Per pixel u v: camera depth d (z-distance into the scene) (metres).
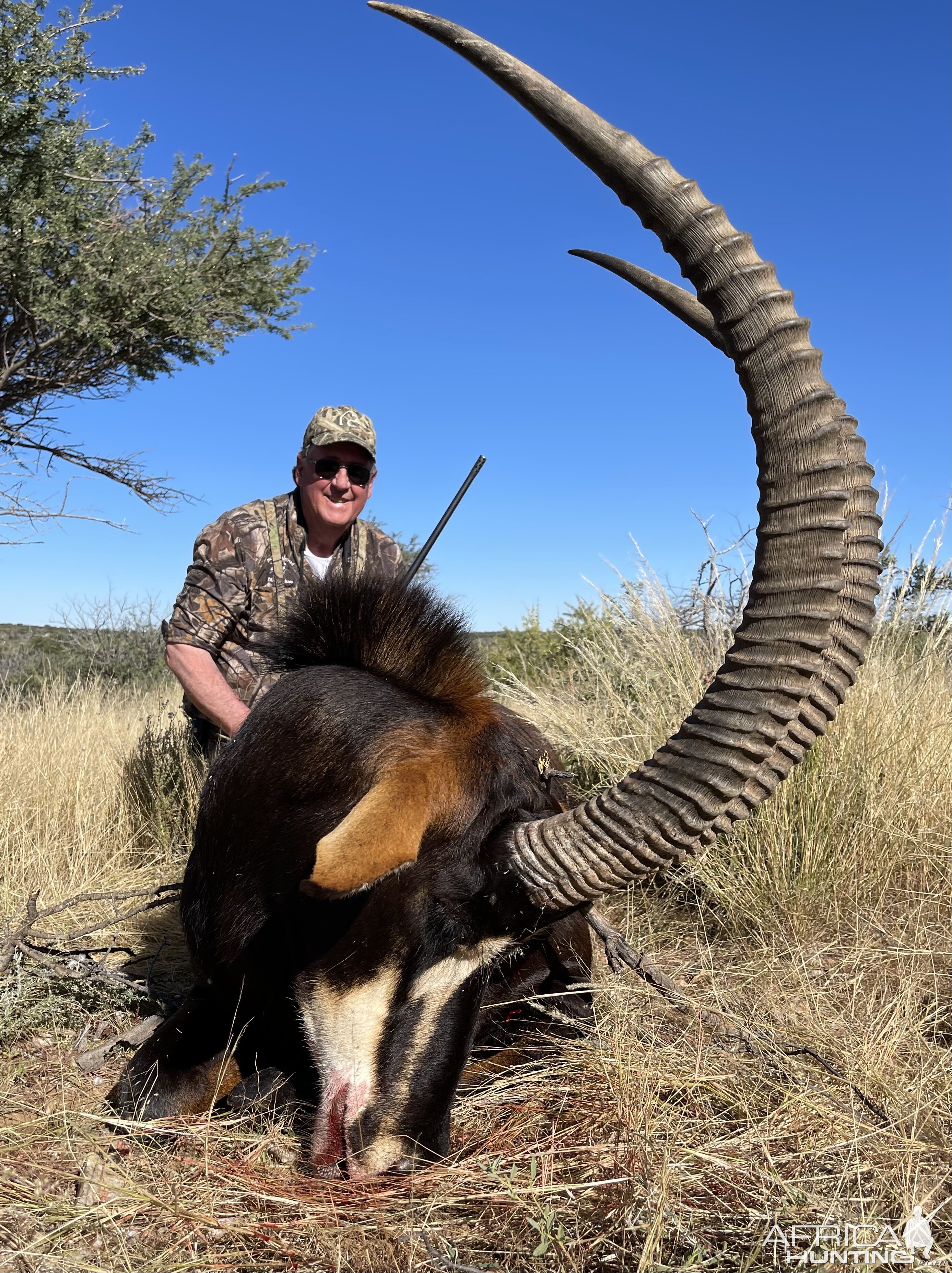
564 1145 1.31
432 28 0.84
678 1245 1.10
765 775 1.05
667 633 2.79
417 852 1.05
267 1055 1.37
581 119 0.87
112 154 7.11
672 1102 1.42
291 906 1.23
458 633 1.35
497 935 1.17
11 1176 1.19
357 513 2.26
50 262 6.68
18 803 2.69
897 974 1.83
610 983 1.74
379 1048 1.13
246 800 1.33
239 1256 1.09
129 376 7.62
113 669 6.79
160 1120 1.30
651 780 1.08
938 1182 1.23
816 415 0.93
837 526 0.95
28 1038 1.63
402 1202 1.13
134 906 2.23
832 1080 1.44
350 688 1.29
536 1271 1.06
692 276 0.93
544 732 2.82
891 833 2.24
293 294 7.67
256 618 2.22
